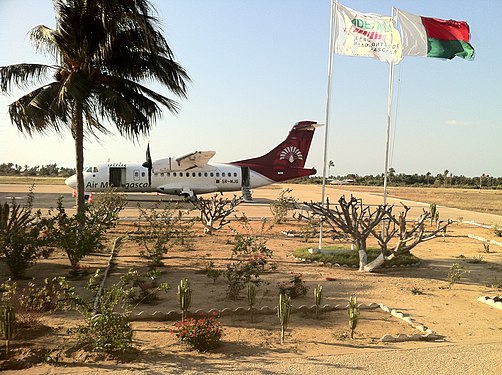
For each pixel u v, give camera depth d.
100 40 12.83
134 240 14.34
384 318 7.33
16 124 13.28
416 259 12.38
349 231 11.34
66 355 5.30
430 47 12.81
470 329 6.80
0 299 7.65
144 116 13.98
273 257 12.70
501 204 40.66
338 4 12.57
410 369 5.08
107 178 31.20
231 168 33.66
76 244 10.05
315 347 5.80
